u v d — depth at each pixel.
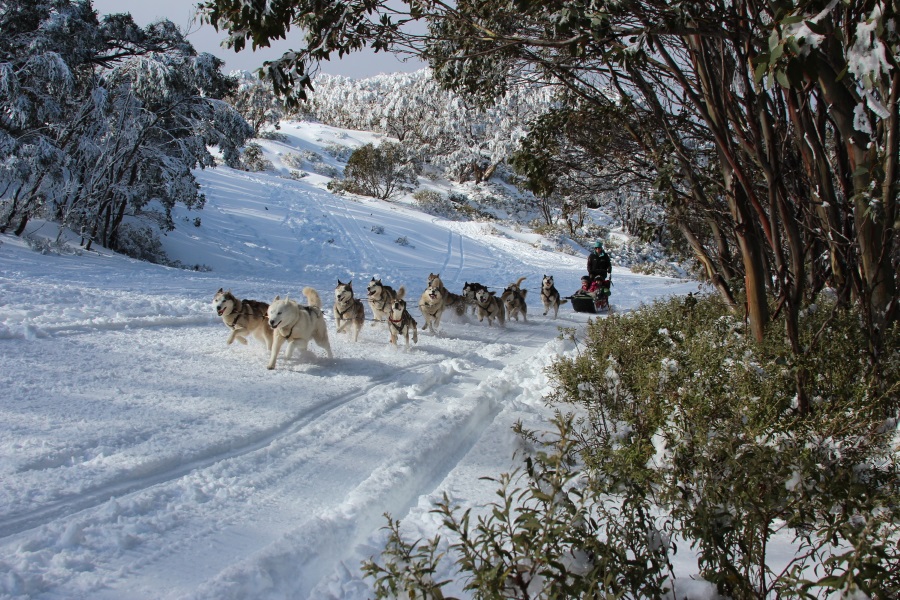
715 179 6.42
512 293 13.91
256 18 4.45
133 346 7.86
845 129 4.40
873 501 2.53
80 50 16.64
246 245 25.19
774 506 2.50
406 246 30.47
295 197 36.03
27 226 17.66
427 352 9.47
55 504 3.97
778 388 4.12
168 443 5.02
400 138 66.12
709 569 2.37
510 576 2.04
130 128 17.48
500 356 9.80
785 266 4.68
